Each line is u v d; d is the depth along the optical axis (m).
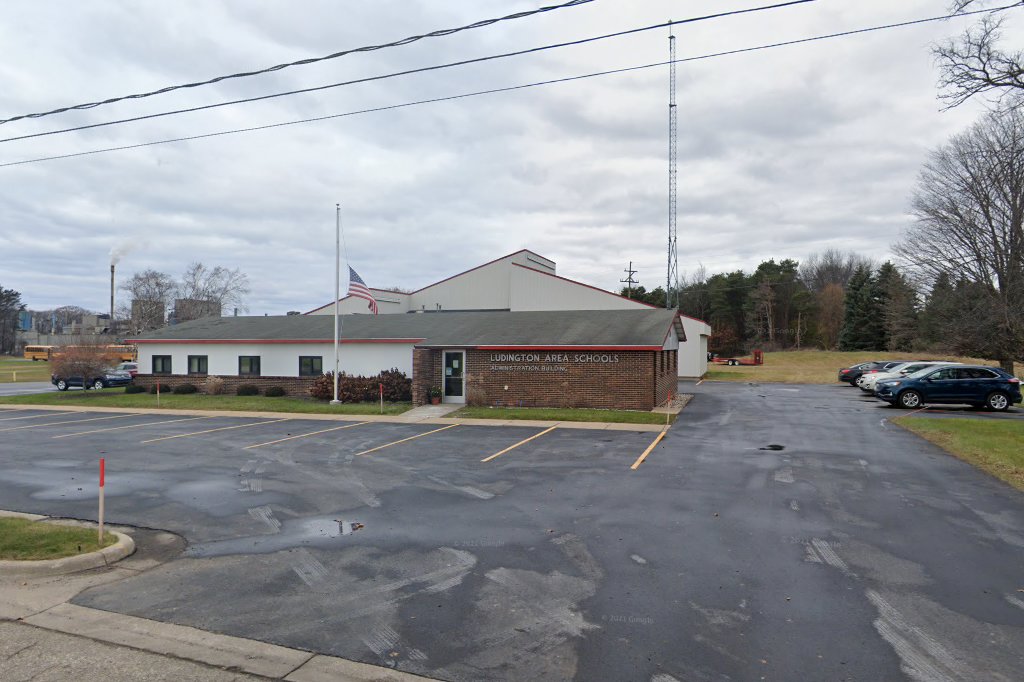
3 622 5.82
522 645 5.34
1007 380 23.36
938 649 5.25
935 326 39.25
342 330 29.84
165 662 5.08
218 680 4.81
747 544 7.96
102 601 6.29
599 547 7.88
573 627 5.68
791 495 10.48
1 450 15.54
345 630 5.63
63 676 4.84
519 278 42.69
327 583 6.74
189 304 79.12
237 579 6.87
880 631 5.58
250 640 5.46
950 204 34.78
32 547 7.53
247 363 30.20
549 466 13.03
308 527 8.82
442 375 25.45
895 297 54.59
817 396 29.83
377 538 8.30
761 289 88.38
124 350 57.34
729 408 24.08
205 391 30.31
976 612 5.97
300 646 5.34
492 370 24.34
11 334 113.25
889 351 73.25
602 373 23.16
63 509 9.86
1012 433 16.30
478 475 12.21
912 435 17.00
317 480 11.86
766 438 16.58
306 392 29.20
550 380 23.72
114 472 12.73
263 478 12.07
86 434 18.25
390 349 27.69
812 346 93.38
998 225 32.91
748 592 6.45
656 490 10.88
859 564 7.26
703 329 45.53
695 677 4.82
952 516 9.23
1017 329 33.78
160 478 12.12
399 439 16.84
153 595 6.44
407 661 5.09
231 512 9.64
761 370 52.81
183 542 8.20
